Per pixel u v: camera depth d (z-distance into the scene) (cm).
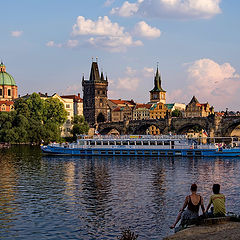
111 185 7225
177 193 6444
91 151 13538
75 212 5253
